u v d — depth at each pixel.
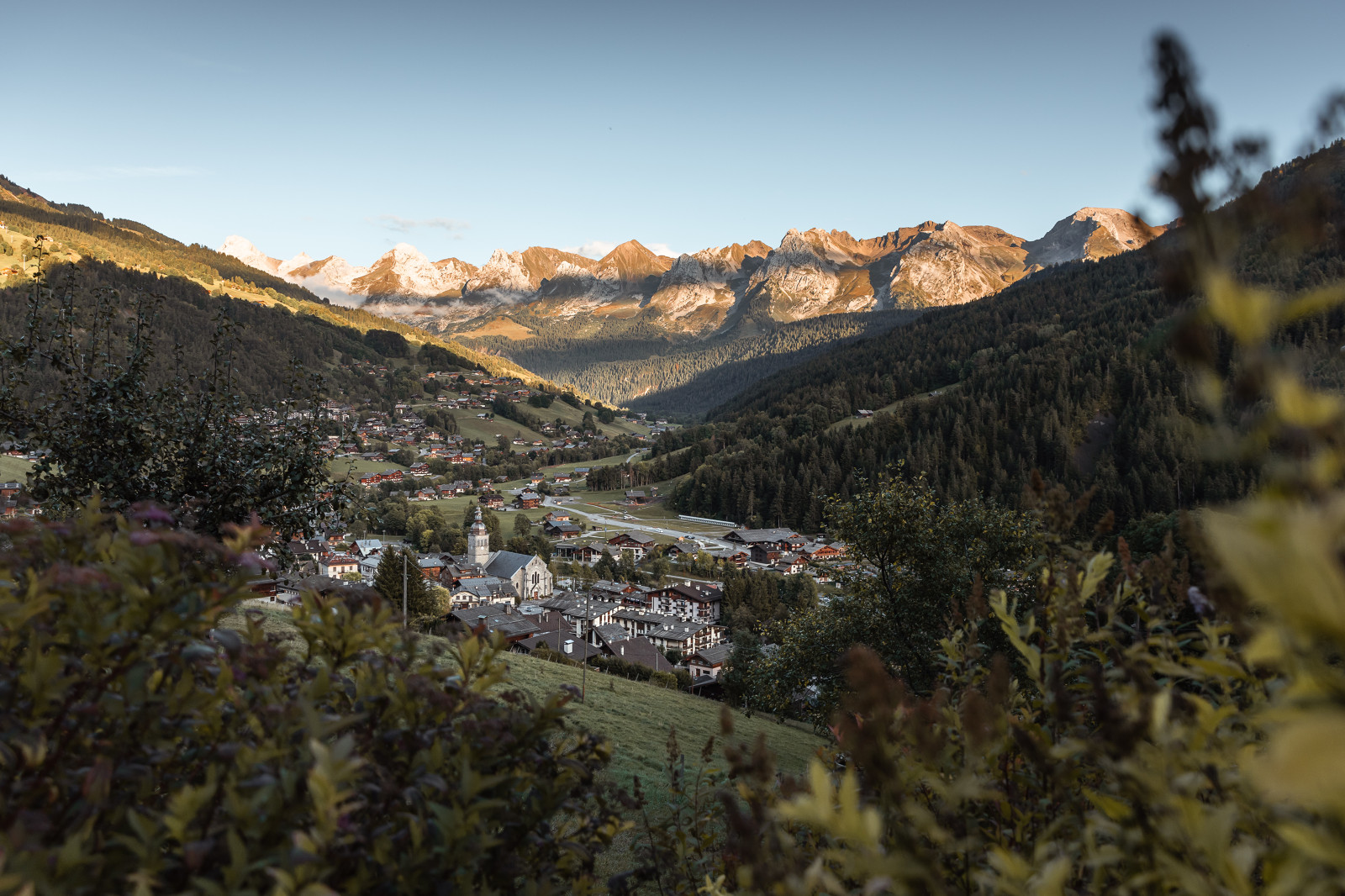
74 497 8.91
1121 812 1.59
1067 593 2.23
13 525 2.28
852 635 19.19
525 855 2.79
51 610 2.30
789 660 20.67
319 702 2.52
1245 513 0.68
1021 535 17.56
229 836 1.78
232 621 7.64
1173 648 2.03
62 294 9.52
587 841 3.17
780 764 17.16
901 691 2.29
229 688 2.29
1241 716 1.58
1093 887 1.65
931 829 1.44
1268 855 1.30
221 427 10.21
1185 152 0.80
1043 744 2.11
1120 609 2.38
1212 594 1.56
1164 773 1.50
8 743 1.99
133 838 1.88
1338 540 0.61
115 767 2.11
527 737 2.79
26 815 1.83
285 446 10.23
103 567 2.16
